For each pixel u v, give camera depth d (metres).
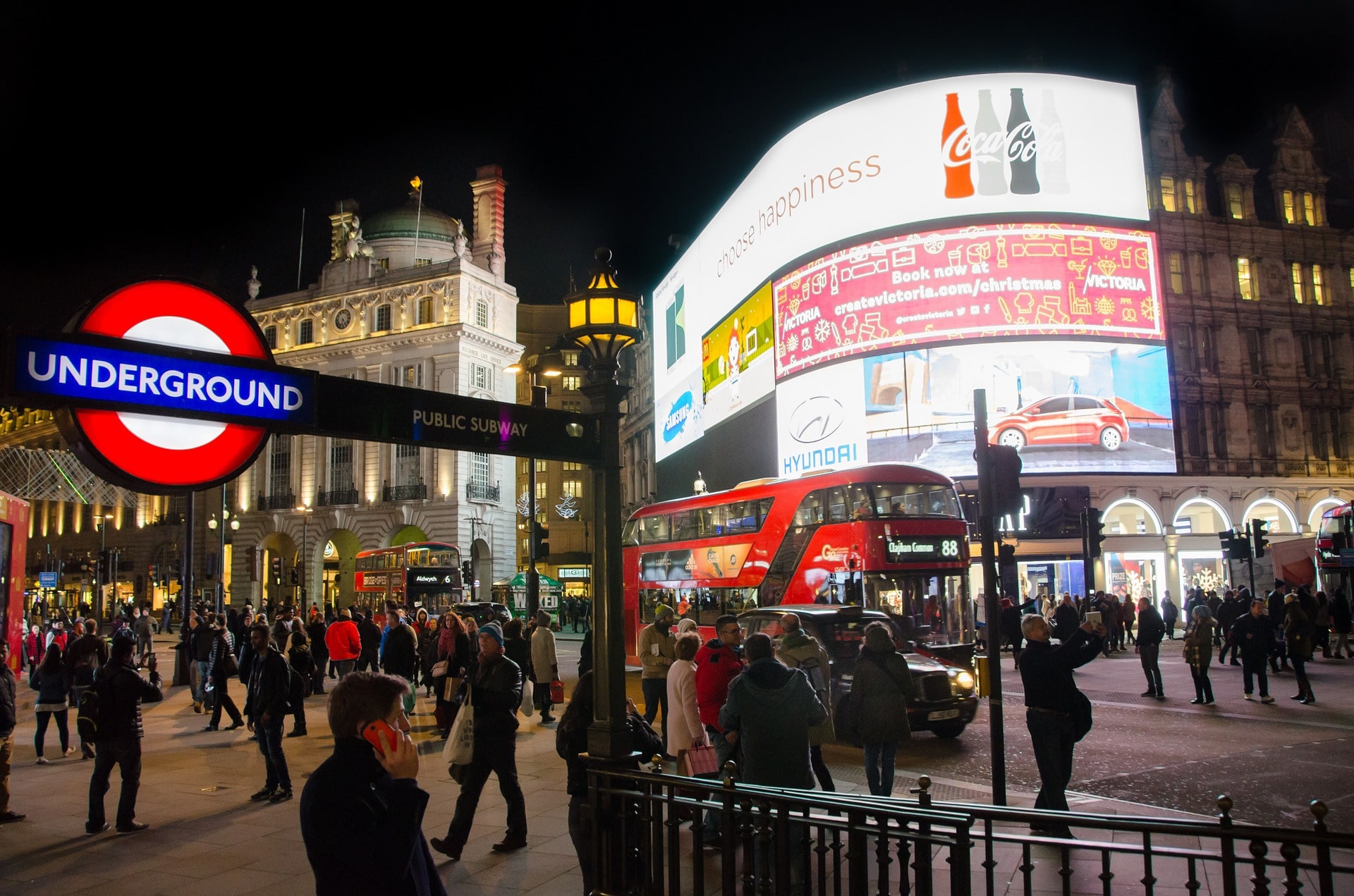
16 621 19.11
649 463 61.34
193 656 17.80
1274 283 41.03
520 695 7.90
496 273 62.84
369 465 59.88
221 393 4.59
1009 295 34.94
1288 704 15.51
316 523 60.44
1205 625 15.82
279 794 9.93
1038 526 34.09
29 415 73.50
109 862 7.72
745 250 43.97
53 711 12.90
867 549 17.50
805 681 6.44
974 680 13.06
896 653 8.49
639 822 5.70
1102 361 35.00
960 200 35.56
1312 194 42.81
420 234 66.19
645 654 13.09
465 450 5.89
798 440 38.78
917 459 34.94
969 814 4.48
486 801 9.59
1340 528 29.30
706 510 22.05
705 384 48.50
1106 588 35.81
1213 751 11.64
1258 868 3.92
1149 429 35.16
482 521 58.56
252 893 6.87
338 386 5.17
